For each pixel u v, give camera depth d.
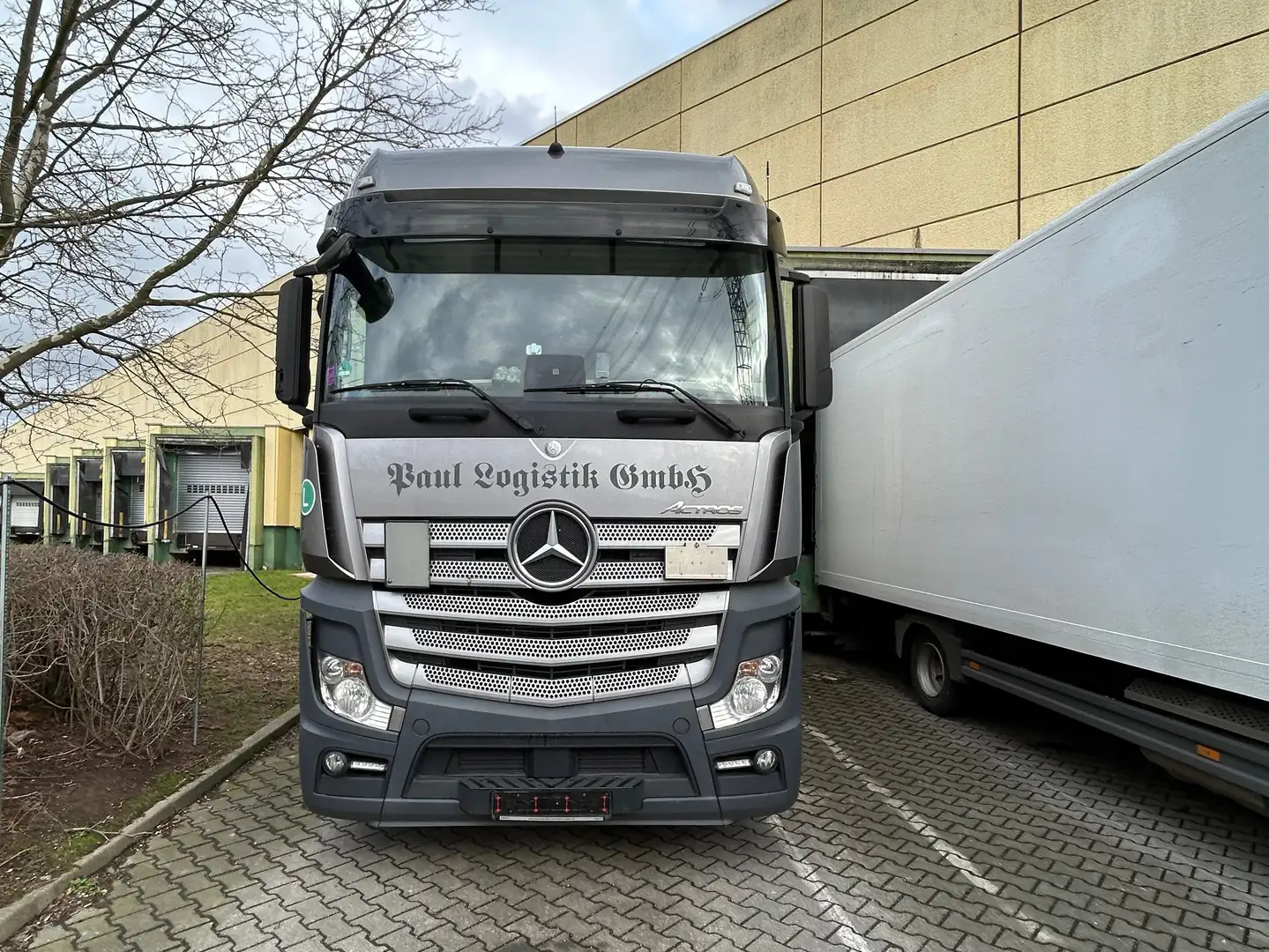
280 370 3.74
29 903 3.25
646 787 3.31
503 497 3.34
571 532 3.35
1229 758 3.65
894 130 12.63
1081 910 3.47
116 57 5.97
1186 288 3.62
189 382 8.38
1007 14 11.41
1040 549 4.66
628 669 3.37
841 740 5.85
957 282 5.61
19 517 23.41
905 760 5.43
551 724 3.26
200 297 6.37
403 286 3.69
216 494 18.17
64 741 4.89
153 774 4.67
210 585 13.73
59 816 3.99
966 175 11.84
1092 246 4.25
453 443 3.37
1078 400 4.35
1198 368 3.54
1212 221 3.48
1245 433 3.30
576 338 3.63
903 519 6.39
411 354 3.60
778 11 14.13
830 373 3.88
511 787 3.27
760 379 3.67
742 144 14.63
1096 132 10.63
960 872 3.79
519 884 3.59
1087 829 4.31
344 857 3.83
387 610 3.34
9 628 4.68
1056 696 4.90
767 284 3.82
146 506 17.92
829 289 7.90
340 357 3.62
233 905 3.38
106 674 4.80
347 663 3.36
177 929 3.19
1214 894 3.62
